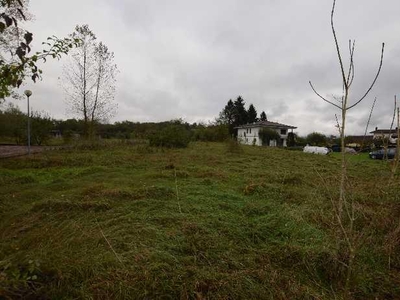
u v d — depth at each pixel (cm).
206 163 1050
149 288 223
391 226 347
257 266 275
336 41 199
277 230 367
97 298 212
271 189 584
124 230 333
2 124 2277
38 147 1850
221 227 359
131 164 959
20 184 654
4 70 221
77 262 248
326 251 289
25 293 206
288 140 3822
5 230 365
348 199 455
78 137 2169
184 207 434
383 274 275
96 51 1906
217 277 244
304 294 235
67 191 571
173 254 280
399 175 448
